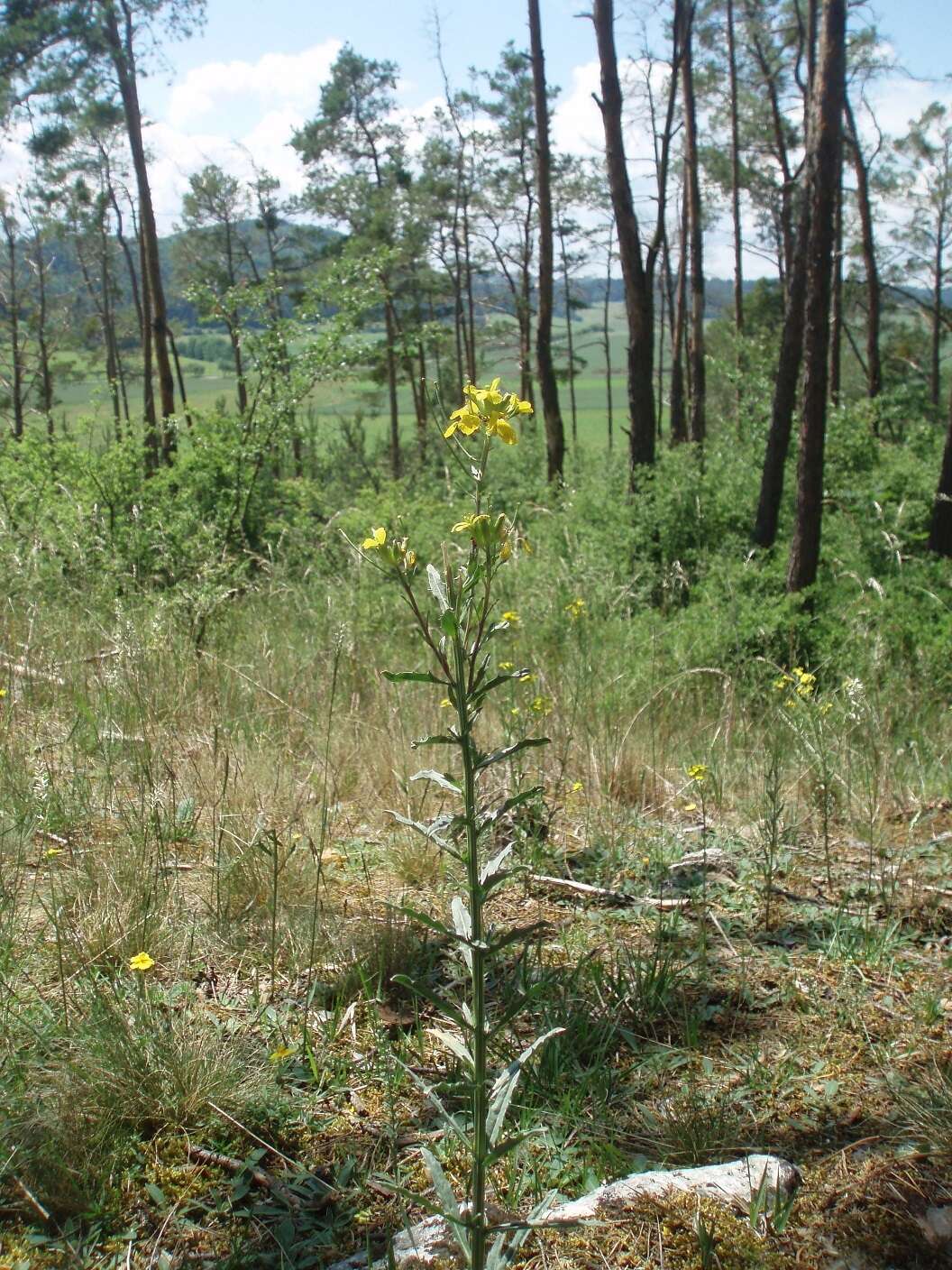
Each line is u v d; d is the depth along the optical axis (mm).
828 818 5004
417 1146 2752
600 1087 2986
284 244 37438
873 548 10977
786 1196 2541
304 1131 2799
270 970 3518
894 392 15898
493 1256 1997
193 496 11586
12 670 6082
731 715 6234
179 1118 2771
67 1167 2508
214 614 7805
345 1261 2342
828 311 9727
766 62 26609
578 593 8953
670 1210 2465
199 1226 2471
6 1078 2756
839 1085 3041
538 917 4055
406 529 11523
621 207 12875
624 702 6383
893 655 8422
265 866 3971
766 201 31453
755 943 3904
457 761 5207
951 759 6164
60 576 7680
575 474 15930
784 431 11578
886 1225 2434
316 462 19938
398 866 4332
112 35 18328
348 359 11203
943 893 4297
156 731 5523
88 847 4164
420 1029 3229
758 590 10023
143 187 17969
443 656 1904
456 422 1930
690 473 12680
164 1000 3248
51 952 3441
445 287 36312
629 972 3586
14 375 31031
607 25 12477
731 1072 3117
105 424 12250
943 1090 2906
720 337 34906
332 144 34469
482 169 32969
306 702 6094
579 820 4996
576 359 37000
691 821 5172
